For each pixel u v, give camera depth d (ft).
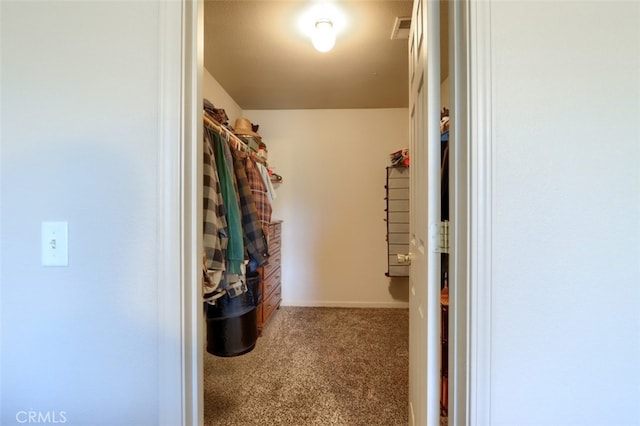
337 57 7.54
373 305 11.52
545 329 2.38
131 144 2.55
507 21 2.37
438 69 2.91
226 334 7.47
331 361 7.38
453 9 2.58
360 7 5.66
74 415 2.59
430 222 2.92
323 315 10.61
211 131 5.49
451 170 2.64
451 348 2.63
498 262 2.38
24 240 2.60
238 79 8.84
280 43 6.89
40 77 2.58
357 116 11.51
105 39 2.56
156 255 2.54
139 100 2.55
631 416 2.35
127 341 2.56
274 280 10.56
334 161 11.61
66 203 2.58
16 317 2.60
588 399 2.36
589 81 2.36
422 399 3.34
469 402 2.39
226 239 5.35
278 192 11.69
